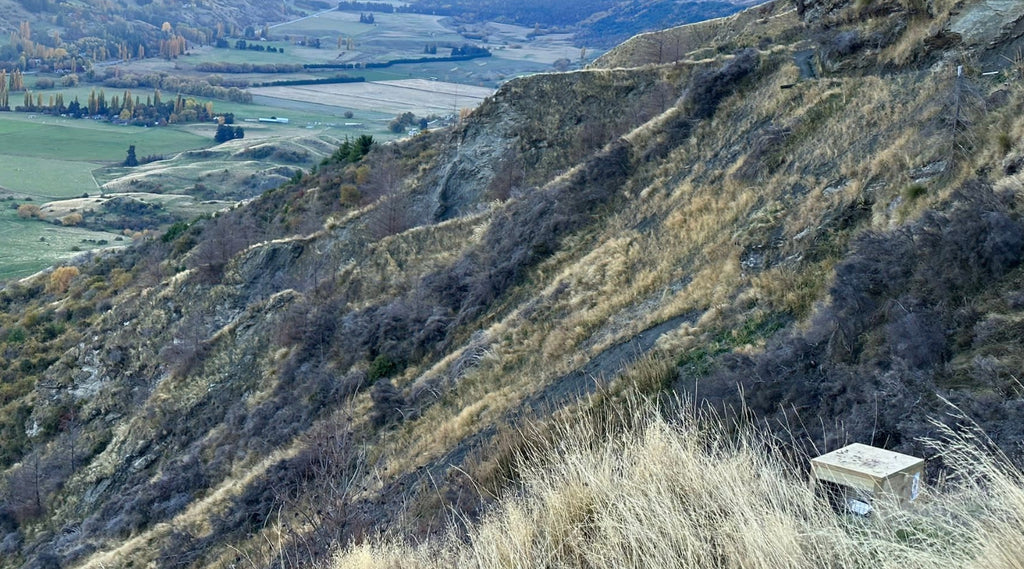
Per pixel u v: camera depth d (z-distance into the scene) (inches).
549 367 848.9
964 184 546.3
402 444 885.2
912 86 821.2
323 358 1315.2
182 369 1569.9
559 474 276.8
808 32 1197.7
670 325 764.0
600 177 1218.0
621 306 889.5
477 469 442.0
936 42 844.6
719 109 1155.3
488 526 268.5
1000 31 777.6
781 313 652.7
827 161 822.5
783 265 713.0
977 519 196.7
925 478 271.7
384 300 1391.5
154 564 913.5
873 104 847.1
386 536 345.4
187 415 1487.5
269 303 1576.0
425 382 1016.2
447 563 271.6
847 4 1118.4
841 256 655.1
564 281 1038.4
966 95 667.4
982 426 317.4
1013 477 224.2
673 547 215.5
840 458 246.8
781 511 217.9
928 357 417.7
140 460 1464.1
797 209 776.9
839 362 488.1
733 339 651.5
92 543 1176.8
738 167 965.8
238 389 1465.3
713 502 227.1
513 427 558.6
